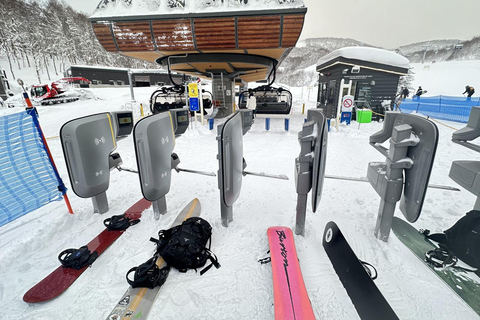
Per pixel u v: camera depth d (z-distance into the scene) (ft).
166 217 8.85
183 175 13.60
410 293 5.41
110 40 24.00
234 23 22.22
